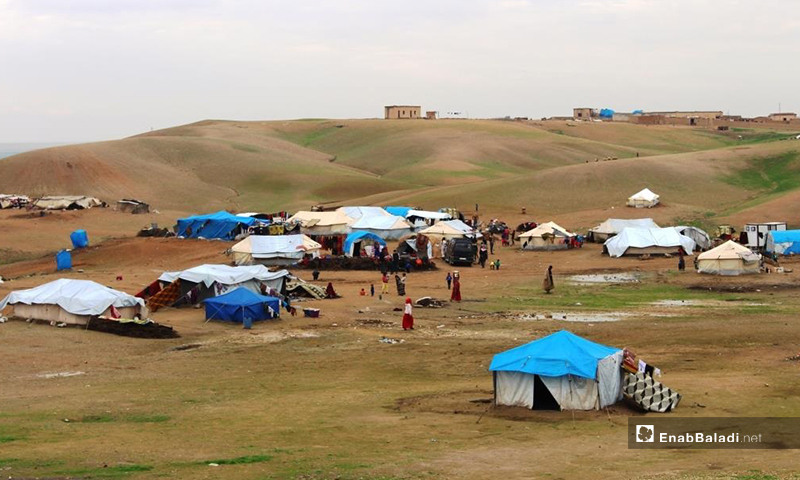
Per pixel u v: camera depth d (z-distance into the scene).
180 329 47.28
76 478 19.69
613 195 119.62
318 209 114.00
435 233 87.19
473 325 48.00
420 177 167.75
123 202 121.56
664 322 47.53
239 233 91.75
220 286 54.19
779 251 78.62
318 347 42.41
